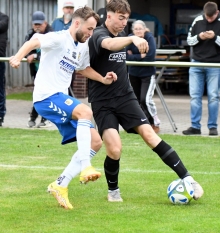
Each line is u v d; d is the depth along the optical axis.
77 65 11.17
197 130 20.50
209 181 13.52
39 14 21.41
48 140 18.91
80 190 12.70
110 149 11.51
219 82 20.20
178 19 41.22
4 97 21.86
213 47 19.83
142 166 15.12
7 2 36.00
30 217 10.62
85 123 10.81
